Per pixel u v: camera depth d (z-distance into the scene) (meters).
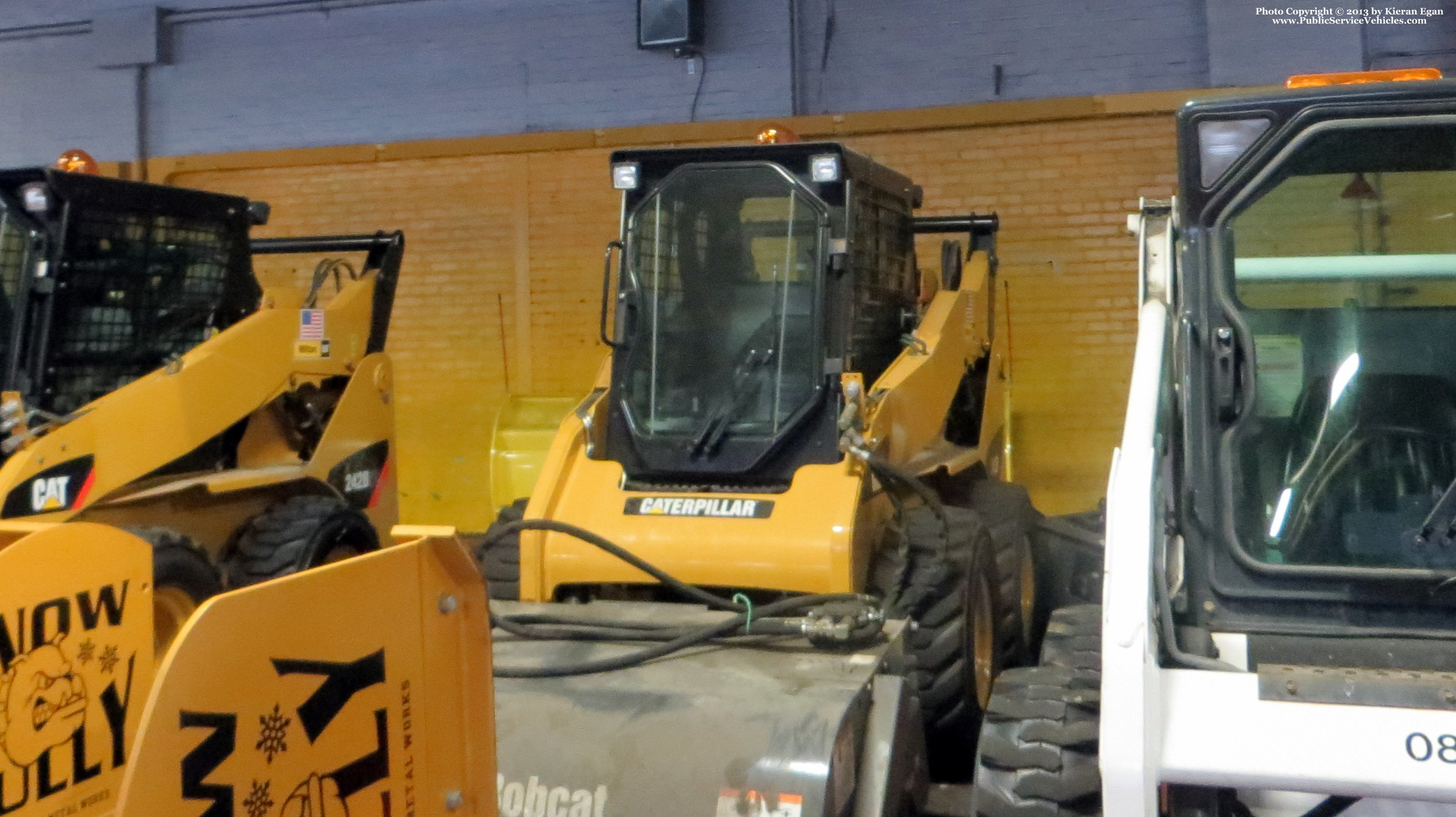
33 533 2.71
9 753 2.61
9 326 4.70
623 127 8.98
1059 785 2.56
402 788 2.35
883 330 4.93
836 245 4.36
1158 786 2.25
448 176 9.37
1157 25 8.13
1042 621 5.90
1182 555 2.68
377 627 2.29
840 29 8.66
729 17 8.80
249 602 1.98
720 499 4.24
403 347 9.59
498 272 9.31
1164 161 8.11
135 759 1.77
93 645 2.84
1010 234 8.42
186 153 9.88
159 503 4.96
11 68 10.11
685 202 4.50
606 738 3.17
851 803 3.20
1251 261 2.94
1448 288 2.86
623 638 3.77
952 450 5.40
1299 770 2.17
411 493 9.65
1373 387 2.84
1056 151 8.30
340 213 9.61
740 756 3.06
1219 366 2.68
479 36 9.29
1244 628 2.61
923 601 4.18
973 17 8.43
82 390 4.88
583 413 4.64
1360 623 2.57
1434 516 2.63
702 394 4.44
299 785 2.09
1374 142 2.71
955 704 4.16
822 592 4.02
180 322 5.36
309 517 5.21
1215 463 2.69
